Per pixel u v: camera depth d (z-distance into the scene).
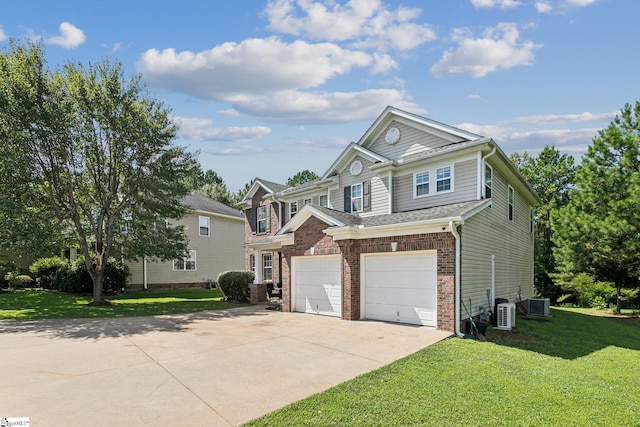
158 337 9.44
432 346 8.34
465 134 13.08
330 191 17.55
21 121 14.58
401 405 5.05
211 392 5.48
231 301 18.64
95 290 16.91
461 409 4.96
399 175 14.78
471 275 11.02
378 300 11.79
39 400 5.12
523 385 5.93
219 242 30.72
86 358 7.36
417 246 10.73
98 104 16.69
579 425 4.64
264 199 23.48
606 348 9.38
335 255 12.63
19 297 18.92
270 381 5.97
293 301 14.26
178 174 18.42
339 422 4.53
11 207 14.40
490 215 13.24
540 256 28.42
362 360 7.21
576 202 18.09
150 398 5.23
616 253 15.95
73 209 16.59
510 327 11.09
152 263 26.31
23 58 15.41
